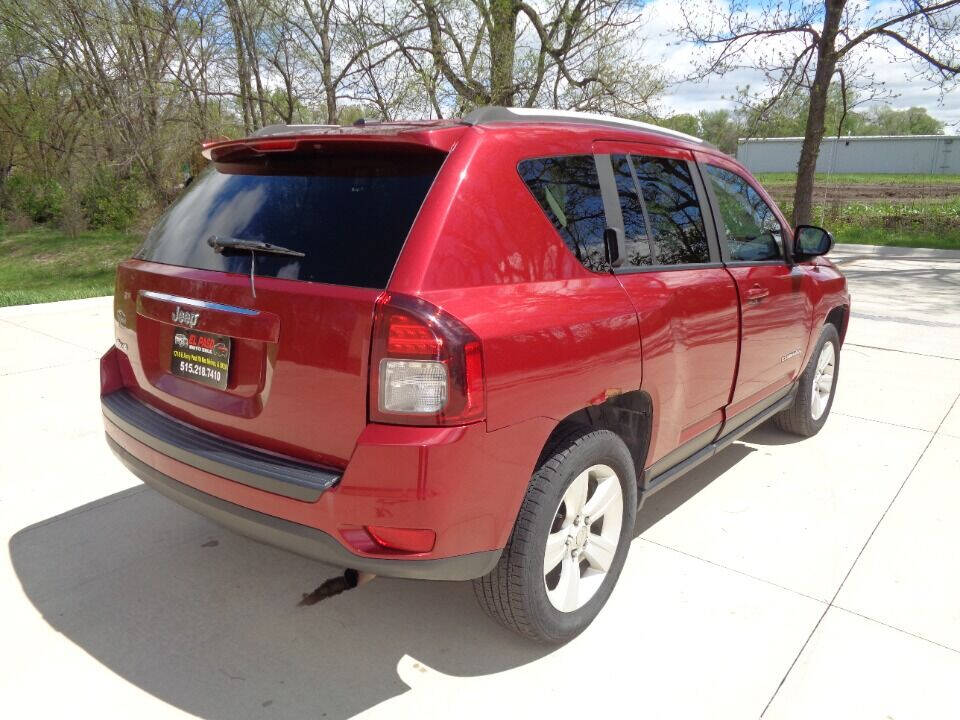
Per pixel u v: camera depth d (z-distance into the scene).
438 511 2.07
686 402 3.10
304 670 2.52
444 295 2.11
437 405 2.04
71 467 4.11
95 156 22.12
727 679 2.51
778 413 4.76
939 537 3.52
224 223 2.54
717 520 3.67
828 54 13.62
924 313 9.05
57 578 3.04
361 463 2.06
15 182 25.73
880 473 4.28
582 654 2.63
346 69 12.35
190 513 3.63
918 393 5.86
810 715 2.35
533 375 2.25
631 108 12.93
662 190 3.14
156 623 2.76
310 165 2.46
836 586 3.08
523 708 2.36
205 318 2.40
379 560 2.12
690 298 3.02
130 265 2.85
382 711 2.34
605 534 2.78
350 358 2.08
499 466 2.19
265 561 3.21
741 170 3.86
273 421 2.28
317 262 2.23
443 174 2.24
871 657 2.63
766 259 3.85
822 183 38.91
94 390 5.43
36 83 23.75
